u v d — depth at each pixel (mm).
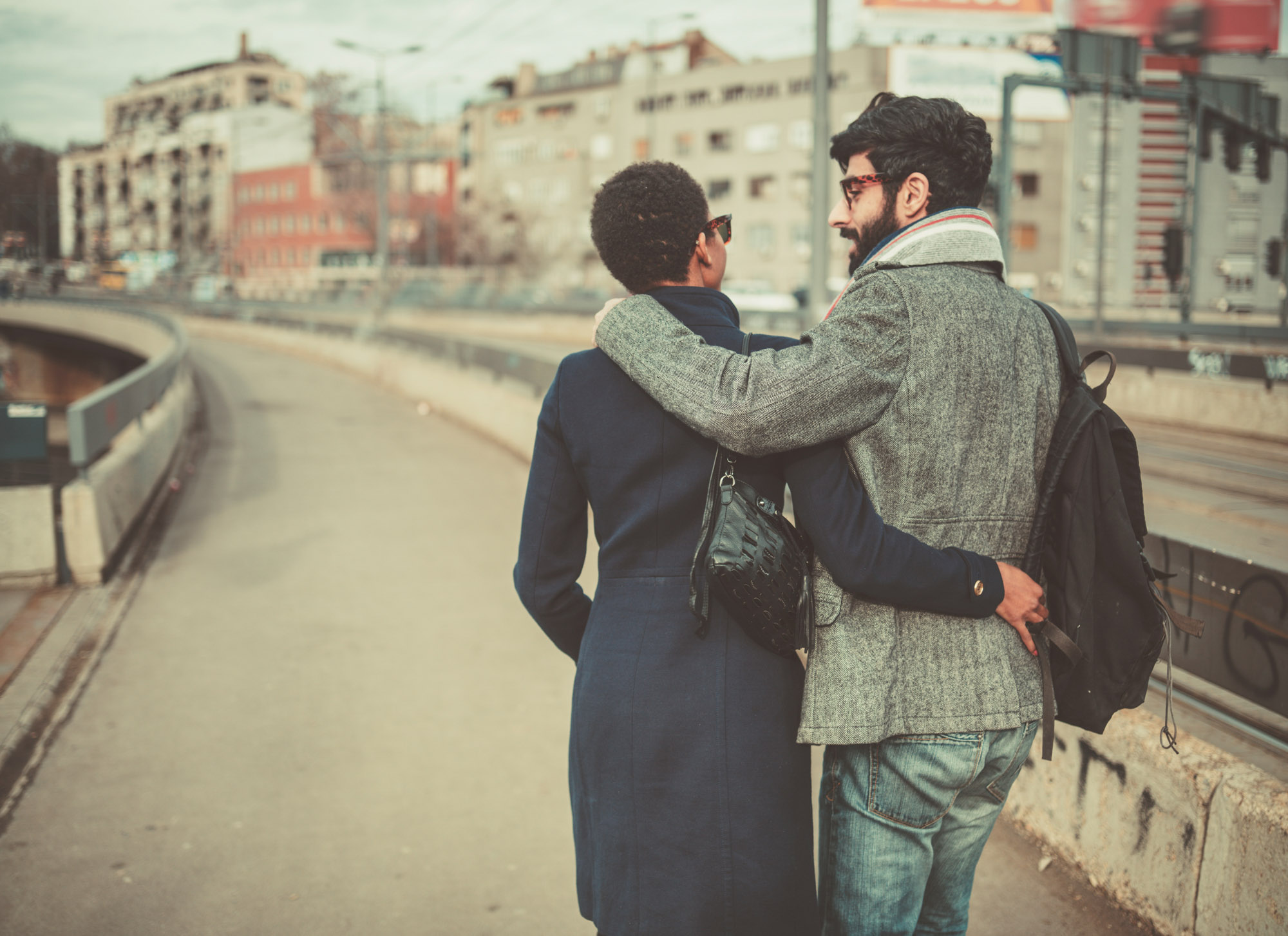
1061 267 57969
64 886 2885
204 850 3088
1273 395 12094
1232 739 2701
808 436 1438
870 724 1497
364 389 19484
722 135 67188
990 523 1543
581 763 1649
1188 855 2334
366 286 70125
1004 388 1530
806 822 1592
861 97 59625
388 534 7512
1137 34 15859
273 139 100688
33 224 116125
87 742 3871
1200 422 13219
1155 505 8836
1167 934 2400
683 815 1541
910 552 1439
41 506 5945
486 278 60156
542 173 77812
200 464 10758
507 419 12023
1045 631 1560
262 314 35438
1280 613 2480
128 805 3371
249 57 112438
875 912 1599
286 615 5527
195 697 4340
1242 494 9094
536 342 34000
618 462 1603
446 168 82812
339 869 2982
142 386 8781
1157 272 55406
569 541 1721
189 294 68625
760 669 1575
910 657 1524
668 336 1548
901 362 1479
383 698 4332
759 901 1524
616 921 1570
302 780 3568
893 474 1507
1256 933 2113
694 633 1577
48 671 4543
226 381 20656
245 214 95625
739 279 66250
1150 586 1573
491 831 3211
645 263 1679
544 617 1751
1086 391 1610
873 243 1663
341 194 86688
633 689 1573
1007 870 2807
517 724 4062
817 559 1577
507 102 79750
